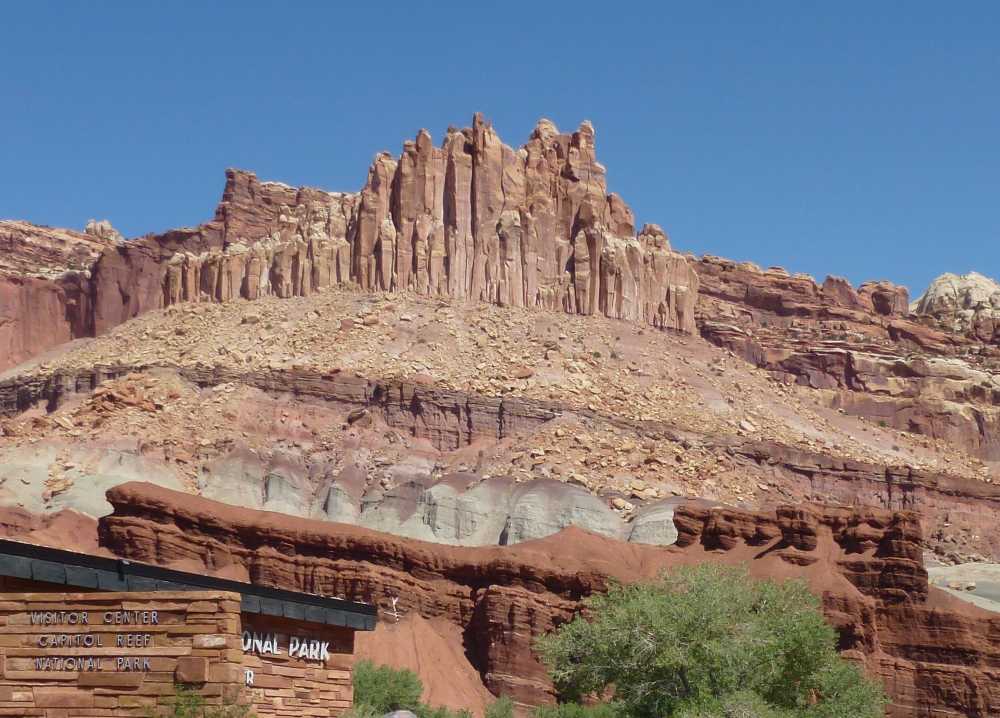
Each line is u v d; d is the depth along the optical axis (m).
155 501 114.19
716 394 180.75
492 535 140.75
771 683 71.50
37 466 145.12
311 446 156.62
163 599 37.09
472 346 173.75
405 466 153.00
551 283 188.50
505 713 91.69
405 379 162.38
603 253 190.50
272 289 188.62
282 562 111.00
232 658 36.59
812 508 114.12
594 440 156.25
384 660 100.69
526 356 173.25
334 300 182.62
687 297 196.75
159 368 167.25
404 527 143.12
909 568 109.44
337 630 45.91
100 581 40.09
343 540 111.38
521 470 148.38
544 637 77.69
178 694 36.34
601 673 70.31
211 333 180.25
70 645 37.28
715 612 68.31
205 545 112.75
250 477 150.88
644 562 112.00
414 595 109.06
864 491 172.88
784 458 169.62
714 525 115.31
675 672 66.88
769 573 107.62
